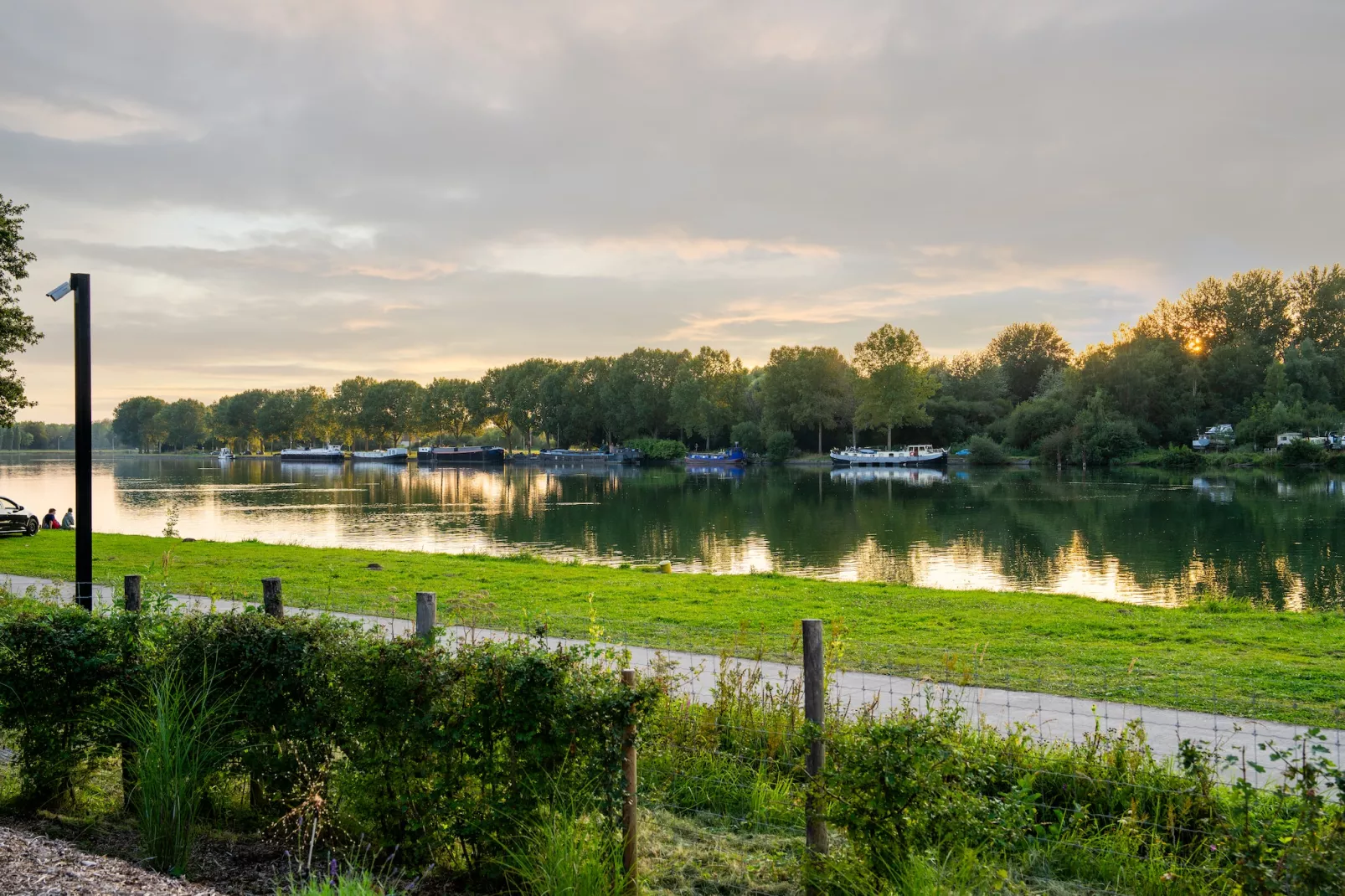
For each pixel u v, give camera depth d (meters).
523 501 62.53
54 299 9.85
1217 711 8.95
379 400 178.38
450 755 5.50
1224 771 7.14
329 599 15.91
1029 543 35.25
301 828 5.80
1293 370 97.38
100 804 6.76
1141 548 33.31
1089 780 6.20
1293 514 44.56
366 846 5.80
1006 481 78.31
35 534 30.95
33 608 9.66
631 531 41.41
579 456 140.12
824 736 5.37
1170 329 117.81
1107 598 23.19
